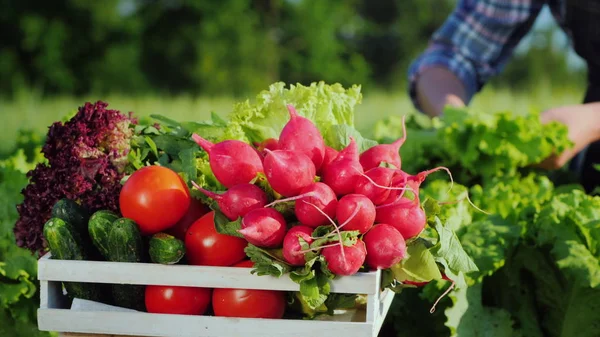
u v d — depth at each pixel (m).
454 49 3.83
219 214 1.83
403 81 22.27
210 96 18.55
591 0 3.54
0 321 2.61
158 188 1.83
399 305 2.66
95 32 18.42
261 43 19.42
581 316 2.52
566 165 3.94
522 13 3.72
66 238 1.82
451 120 3.35
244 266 1.84
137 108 12.48
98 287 1.89
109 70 18.39
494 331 2.46
